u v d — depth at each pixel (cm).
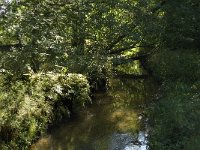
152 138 1255
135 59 2369
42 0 1563
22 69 1404
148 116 1540
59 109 1577
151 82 2195
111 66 2031
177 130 1211
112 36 1977
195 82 1706
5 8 1438
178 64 1941
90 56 1727
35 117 1393
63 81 1627
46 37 1457
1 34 1477
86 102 1833
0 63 1366
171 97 1571
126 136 1416
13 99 1334
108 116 1659
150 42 2203
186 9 2095
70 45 1656
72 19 1655
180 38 2133
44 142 1368
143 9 1906
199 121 1214
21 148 1246
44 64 1587
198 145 1049
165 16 2138
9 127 1225
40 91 1495
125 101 1891
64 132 1466
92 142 1384
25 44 1434
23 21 1435
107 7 1792
